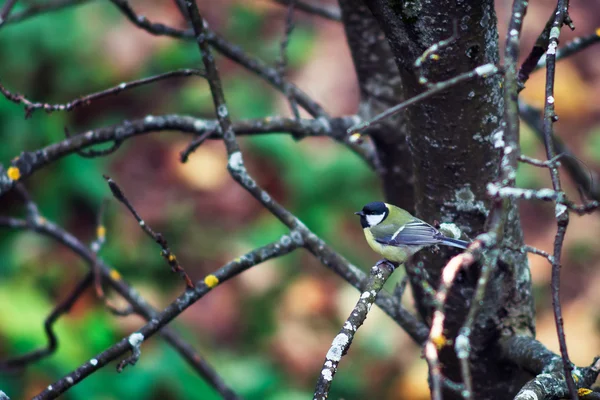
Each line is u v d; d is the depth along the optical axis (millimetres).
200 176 12719
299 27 14039
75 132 12359
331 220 12273
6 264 11320
